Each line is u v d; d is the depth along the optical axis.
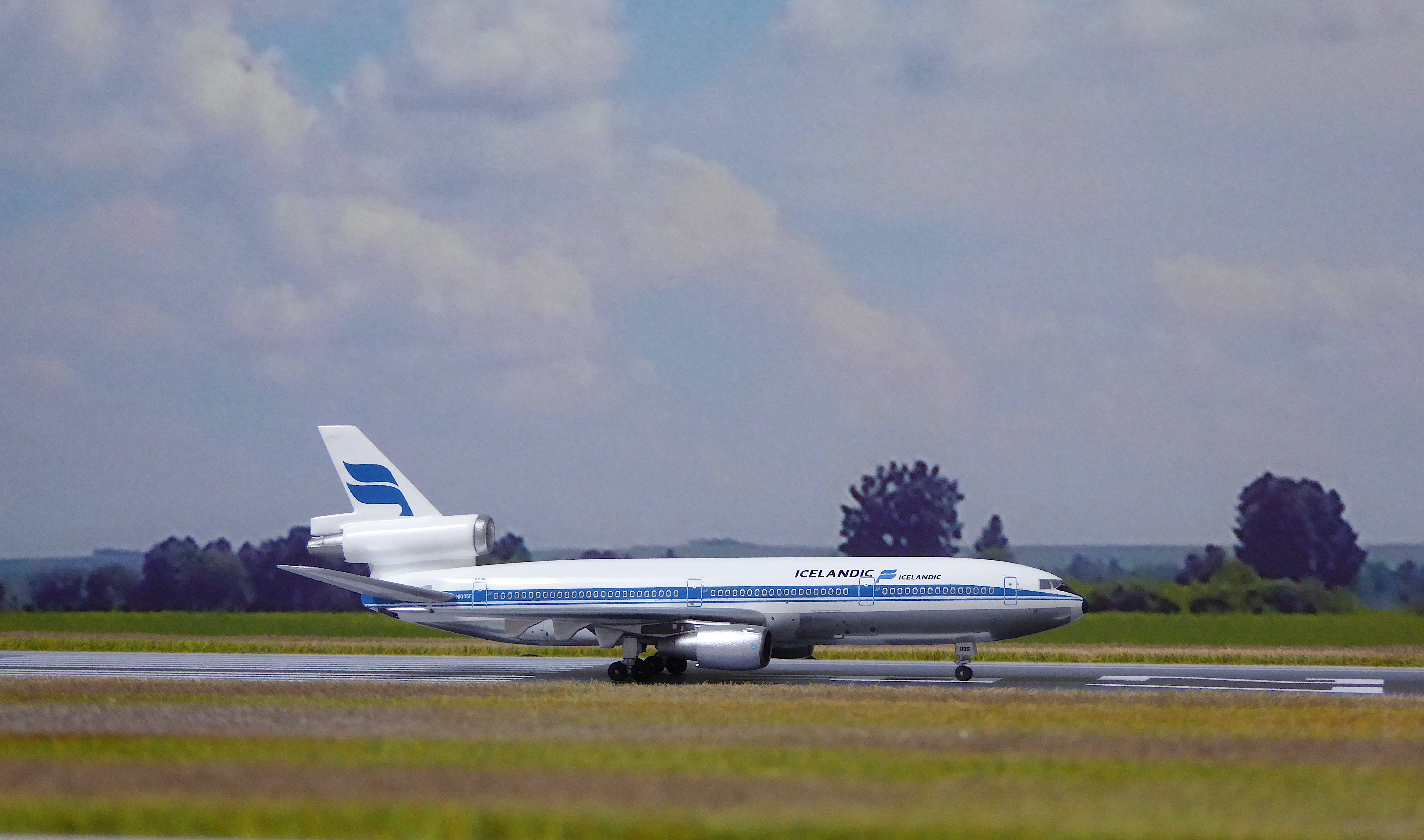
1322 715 126.06
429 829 69.38
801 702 136.25
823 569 182.75
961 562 181.88
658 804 74.62
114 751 97.50
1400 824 70.44
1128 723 117.38
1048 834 67.38
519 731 108.75
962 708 129.88
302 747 98.69
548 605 184.75
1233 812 73.31
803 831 67.75
